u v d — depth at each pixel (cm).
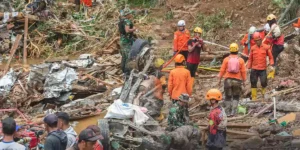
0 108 1916
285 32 2683
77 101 1917
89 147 909
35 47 2814
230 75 1708
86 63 2323
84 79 2088
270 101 1816
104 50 2683
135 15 3150
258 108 1752
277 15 2892
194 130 1399
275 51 2148
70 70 2038
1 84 2023
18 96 1972
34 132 1491
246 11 2966
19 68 2372
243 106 1745
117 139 1289
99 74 2236
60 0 3406
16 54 2777
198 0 3173
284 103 1739
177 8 3181
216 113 1363
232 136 1530
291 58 2273
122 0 3281
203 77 2222
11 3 3166
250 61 1847
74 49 2827
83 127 1681
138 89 1485
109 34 2897
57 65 2042
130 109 1345
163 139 1309
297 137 1498
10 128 1010
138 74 1516
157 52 2564
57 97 1955
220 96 1373
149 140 1299
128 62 1672
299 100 1800
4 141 1012
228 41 2781
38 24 2956
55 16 3045
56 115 1059
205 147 1429
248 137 1519
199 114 1734
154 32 2941
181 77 1608
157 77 1556
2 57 2747
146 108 1423
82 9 3206
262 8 2950
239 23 2908
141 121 1338
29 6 3025
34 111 1912
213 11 3039
